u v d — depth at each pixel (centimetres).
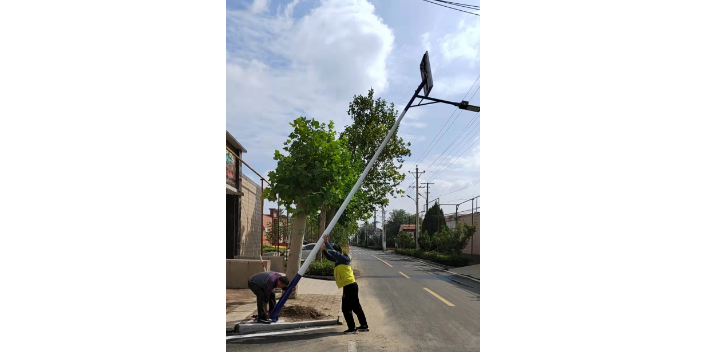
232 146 1583
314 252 779
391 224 9300
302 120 1054
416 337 713
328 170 1016
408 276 1944
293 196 1020
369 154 2434
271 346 627
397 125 818
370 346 645
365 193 2267
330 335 711
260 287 727
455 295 1298
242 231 1773
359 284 1534
